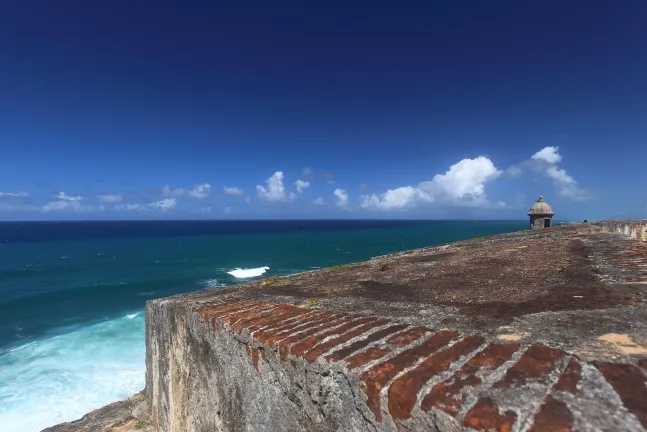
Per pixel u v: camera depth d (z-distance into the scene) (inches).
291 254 2640.3
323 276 241.4
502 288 150.2
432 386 72.6
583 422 56.6
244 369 130.4
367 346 97.7
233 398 139.1
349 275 232.7
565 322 98.3
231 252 2775.6
